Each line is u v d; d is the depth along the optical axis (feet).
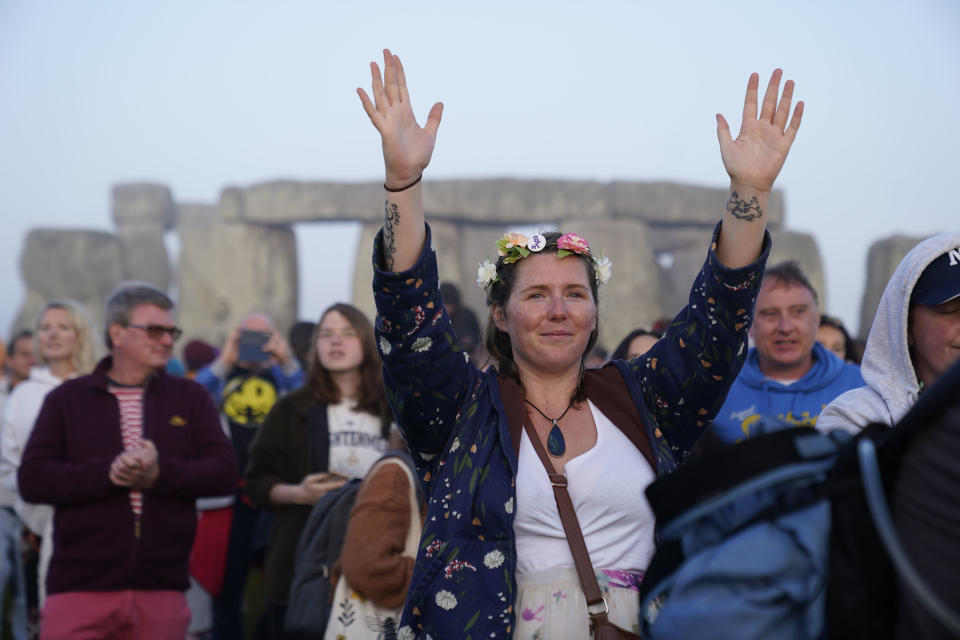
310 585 12.67
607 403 7.89
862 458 4.84
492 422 7.62
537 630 7.09
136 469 12.92
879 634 4.75
